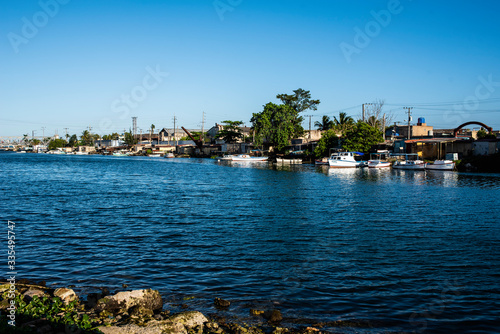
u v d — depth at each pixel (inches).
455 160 2400.3
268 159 4015.8
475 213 874.8
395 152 2967.5
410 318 353.1
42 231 684.1
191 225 740.7
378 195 1203.9
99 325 307.4
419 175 2081.7
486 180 1761.8
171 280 442.3
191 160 4372.5
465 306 378.6
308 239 631.2
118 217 822.5
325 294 404.2
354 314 359.6
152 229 705.0
